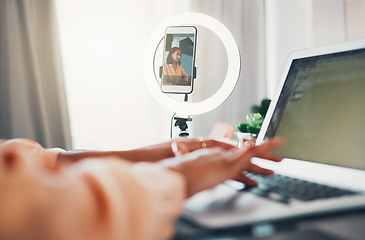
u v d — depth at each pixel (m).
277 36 2.97
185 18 0.87
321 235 0.26
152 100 2.62
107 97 2.54
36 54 2.27
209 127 2.71
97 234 0.18
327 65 0.57
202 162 0.32
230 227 0.27
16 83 2.22
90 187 0.19
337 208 0.31
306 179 0.45
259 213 0.29
